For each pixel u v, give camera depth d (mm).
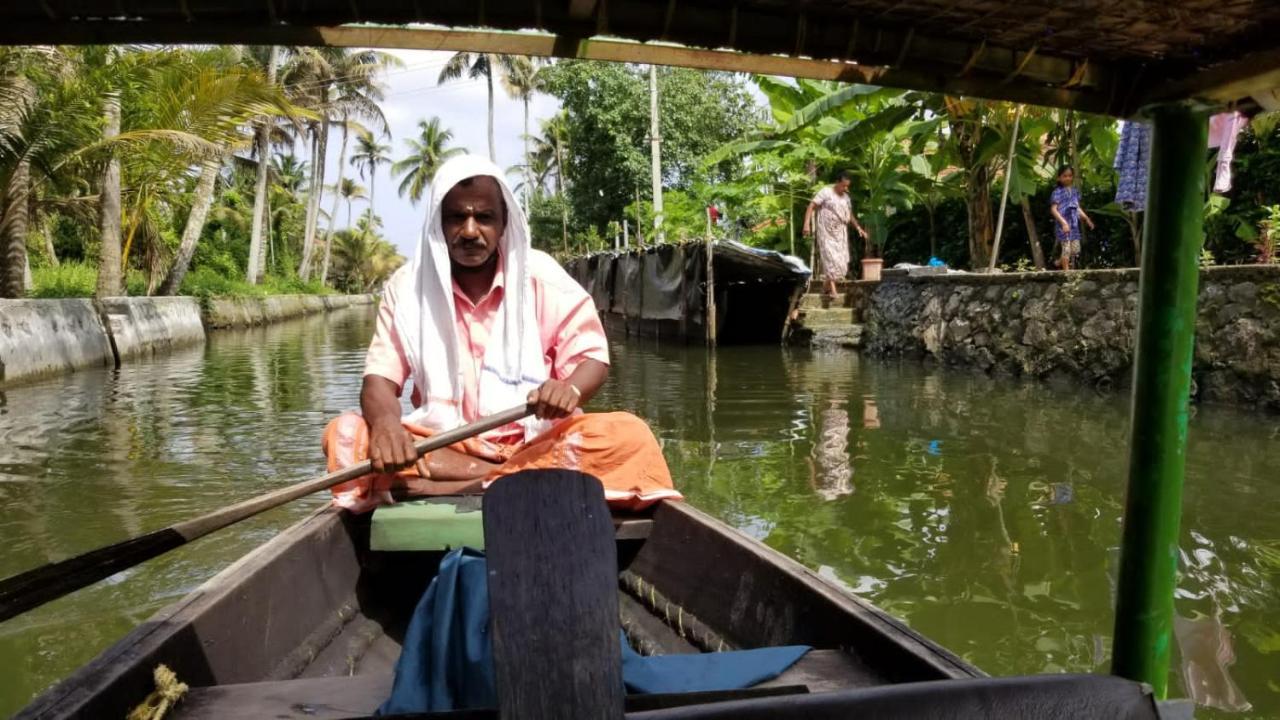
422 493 2713
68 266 19859
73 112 11711
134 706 1464
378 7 1298
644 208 22281
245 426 7344
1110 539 4113
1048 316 9117
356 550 2686
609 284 20172
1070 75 1402
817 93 13820
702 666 1655
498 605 1142
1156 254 1385
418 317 2885
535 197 35000
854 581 3662
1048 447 5938
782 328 14992
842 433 6602
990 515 4492
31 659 3082
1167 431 1395
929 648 1544
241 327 23094
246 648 1905
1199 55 1323
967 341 10484
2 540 4324
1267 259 7992
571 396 2434
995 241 10898
